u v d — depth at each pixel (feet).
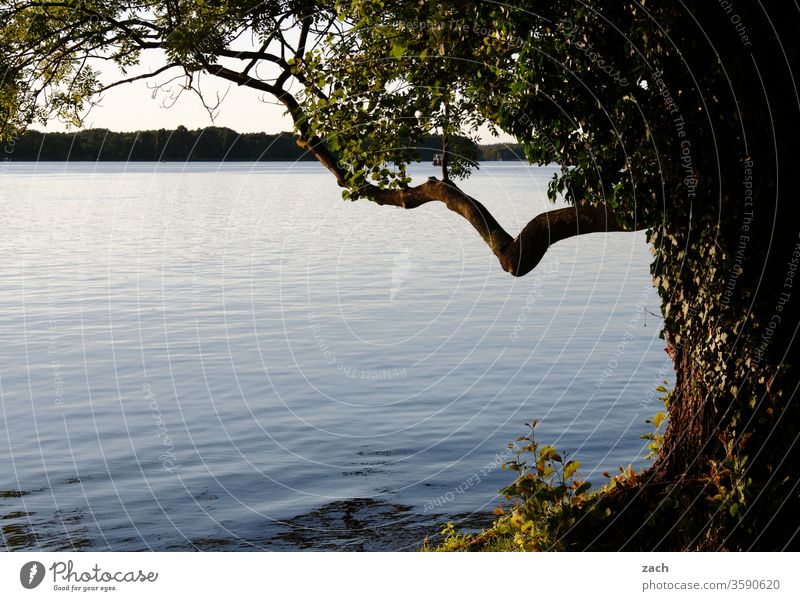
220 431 63.57
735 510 22.43
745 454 22.70
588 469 53.67
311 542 43.09
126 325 106.22
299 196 427.74
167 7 35.14
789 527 22.13
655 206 23.08
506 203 294.25
